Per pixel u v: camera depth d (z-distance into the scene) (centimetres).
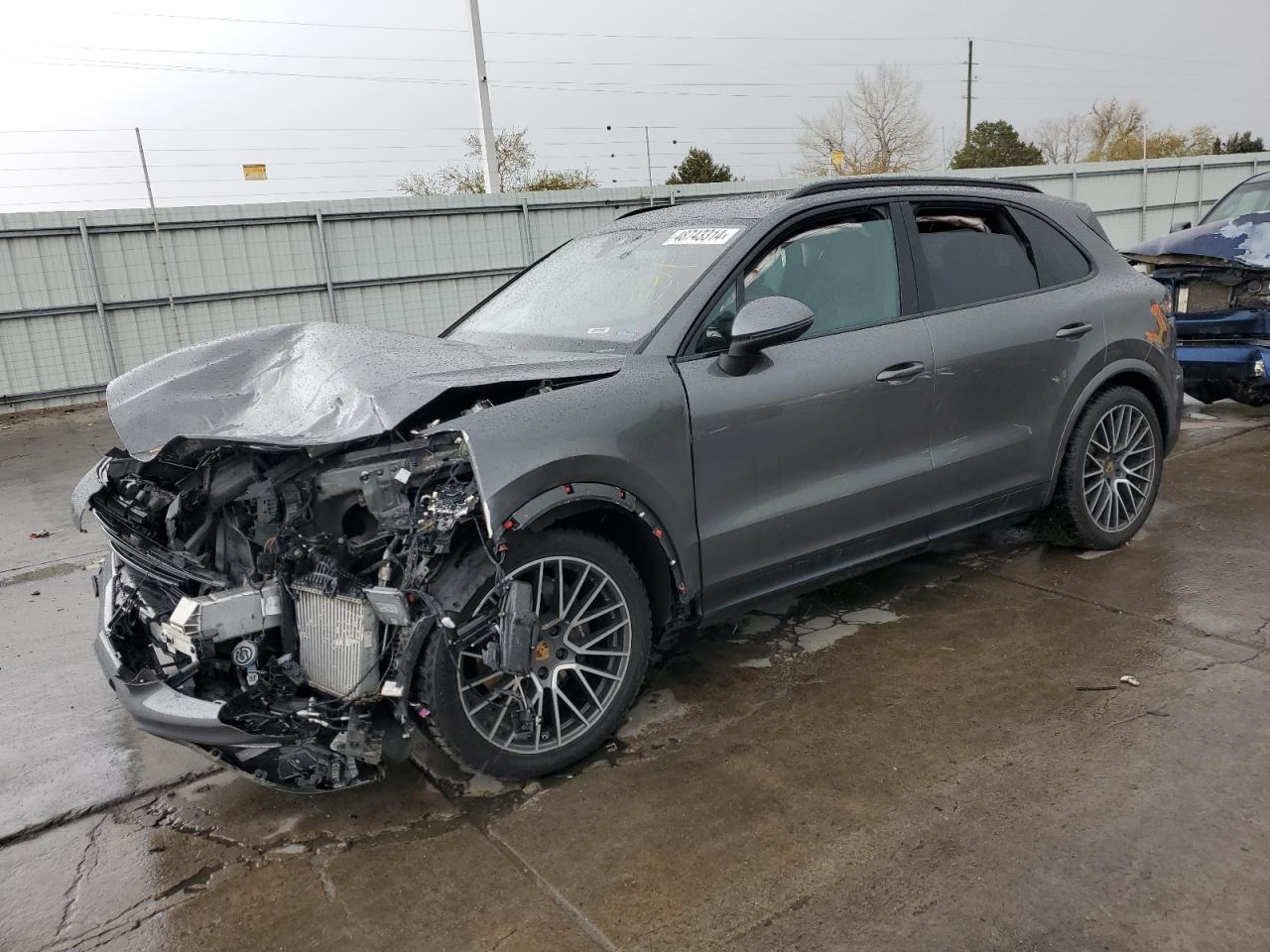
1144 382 455
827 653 371
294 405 283
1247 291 654
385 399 263
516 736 286
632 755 305
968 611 403
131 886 255
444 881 247
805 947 214
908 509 372
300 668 263
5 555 610
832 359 342
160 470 305
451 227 1731
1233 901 219
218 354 322
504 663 262
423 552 259
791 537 338
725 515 319
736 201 381
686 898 234
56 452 1059
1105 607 396
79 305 1450
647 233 389
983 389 387
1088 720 306
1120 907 220
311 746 255
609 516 305
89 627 462
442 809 282
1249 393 670
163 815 289
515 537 272
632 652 301
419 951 222
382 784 298
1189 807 256
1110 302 434
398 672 256
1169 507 528
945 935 215
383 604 252
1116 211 2439
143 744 337
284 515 279
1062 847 243
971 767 284
